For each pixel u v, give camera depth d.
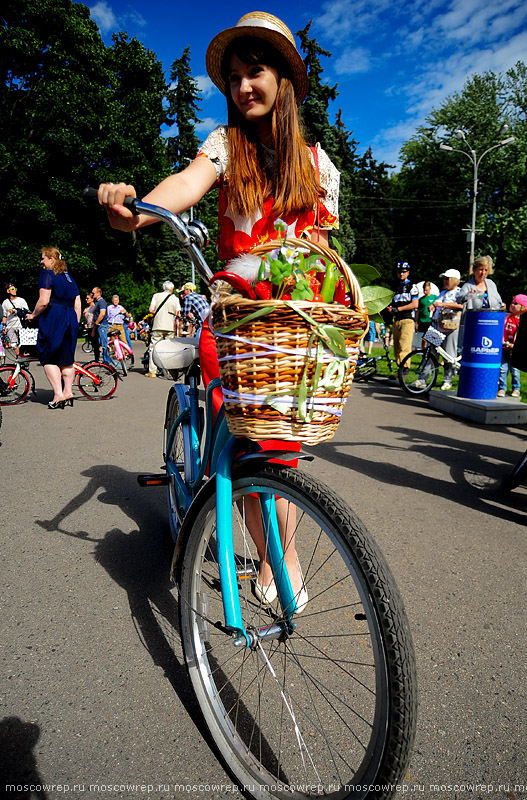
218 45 1.66
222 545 1.56
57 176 24.69
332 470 4.46
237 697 1.89
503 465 4.68
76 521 3.35
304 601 1.80
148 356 10.87
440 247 39.09
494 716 1.84
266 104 1.68
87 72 25.17
